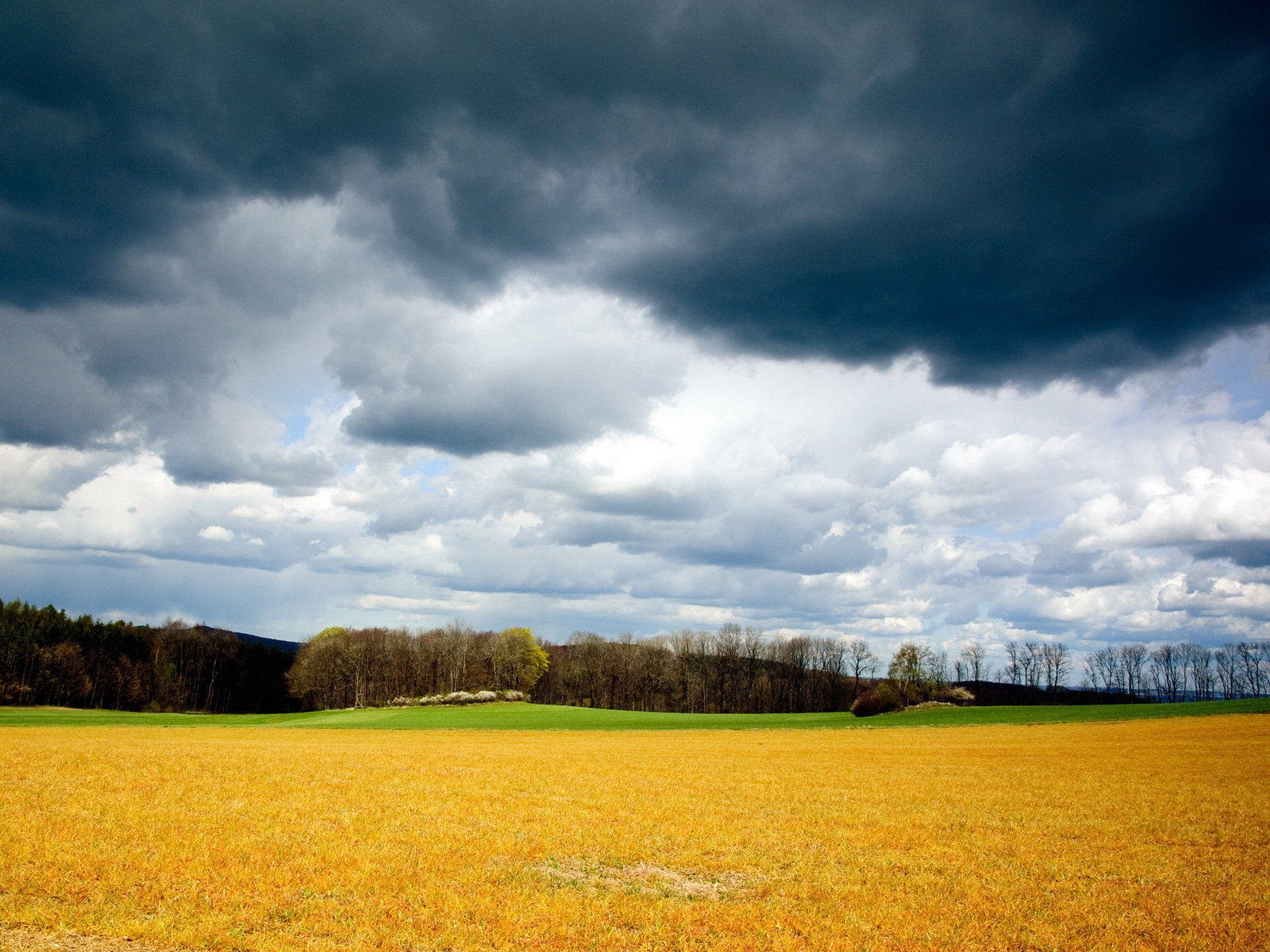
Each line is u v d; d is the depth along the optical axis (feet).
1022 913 51.39
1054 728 229.45
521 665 487.61
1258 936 47.34
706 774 123.44
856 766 138.72
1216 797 101.19
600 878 58.44
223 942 42.14
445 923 46.42
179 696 447.42
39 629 393.50
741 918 49.24
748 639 527.81
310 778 105.91
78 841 61.67
